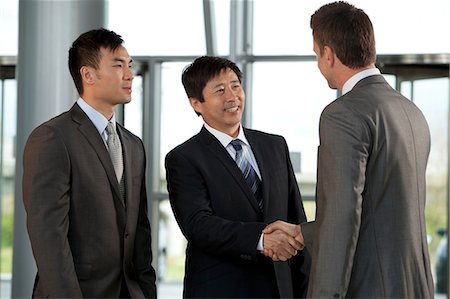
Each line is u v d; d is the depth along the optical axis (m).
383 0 9.48
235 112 3.91
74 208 3.67
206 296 3.89
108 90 3.77
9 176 10.95
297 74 9.85
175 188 3.91
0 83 10.69
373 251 3.17
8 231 11.09
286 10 9.81
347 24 3.27
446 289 9.70
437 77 9.52
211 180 3.88
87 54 3.77
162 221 10.19
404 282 3.18
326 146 3.13
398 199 3.18
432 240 9.74
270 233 3.78
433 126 9.59
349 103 3.17
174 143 10.11
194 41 9.95
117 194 3.75
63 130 3.68
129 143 3.91
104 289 3.71
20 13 6.98
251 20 9.87
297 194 4.07
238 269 3.89
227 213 3.88
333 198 3.08
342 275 3.07
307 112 9.86
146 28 10.01
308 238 3.71
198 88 3.93
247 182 3.93
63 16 6.82
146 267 3.93
